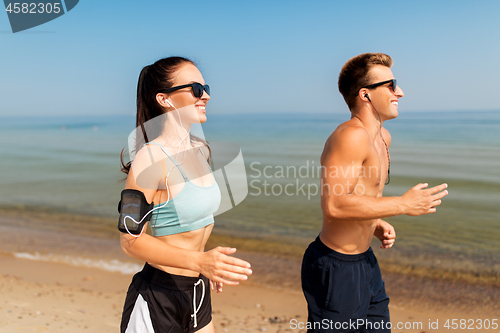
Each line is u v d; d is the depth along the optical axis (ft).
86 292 16.30
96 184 50.85
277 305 15.26
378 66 6.92
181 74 5.74
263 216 32.50
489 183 49.93
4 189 47.03
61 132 209.26
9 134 188.34
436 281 17.71
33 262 20.42
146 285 5.89
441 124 177.17
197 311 6.28
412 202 6.18
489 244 23.97
